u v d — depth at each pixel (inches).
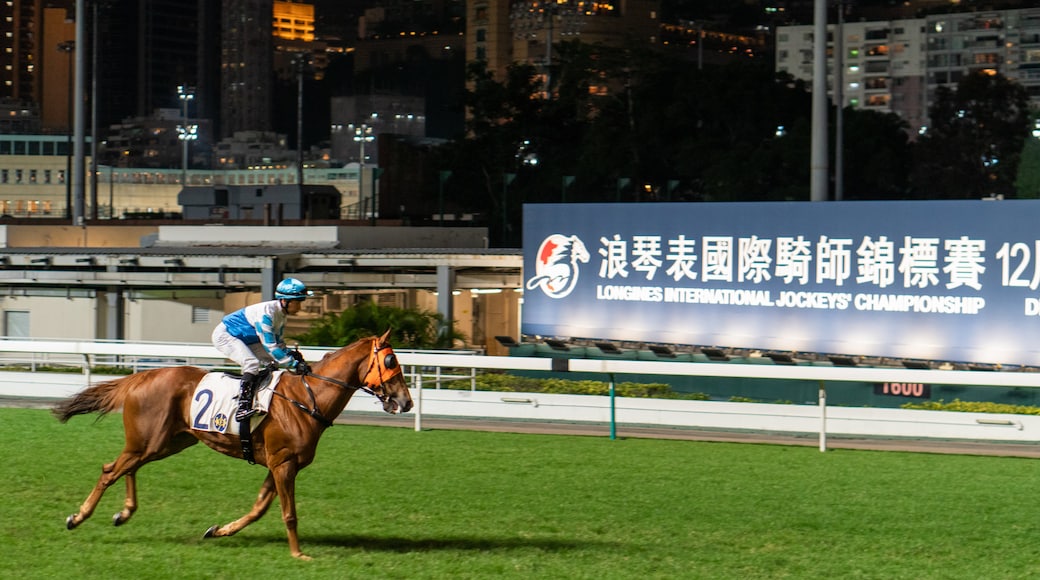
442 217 2182.6
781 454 565.6
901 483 491.8
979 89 3681.1
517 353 1047.6
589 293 1023.0
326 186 1844.2
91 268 1230.9
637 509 436.1
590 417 676.7
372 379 357.4
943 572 348.8
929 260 839.1
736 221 938.7
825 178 1053.8
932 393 830.5
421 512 426.3
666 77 3051.2
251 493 449.7
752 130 2994.6
